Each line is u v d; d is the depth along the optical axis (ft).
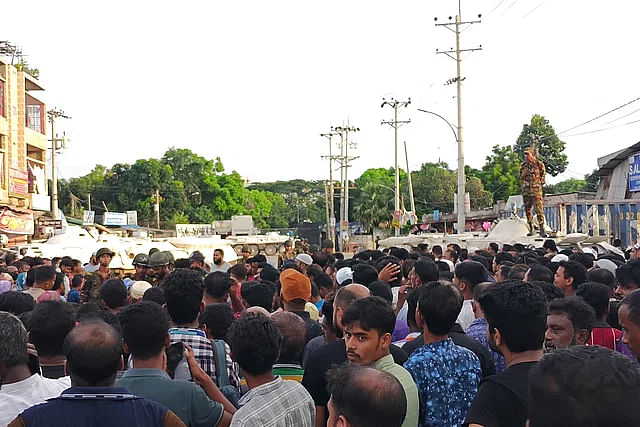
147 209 255.09
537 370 6.60
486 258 42.06
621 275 22.90
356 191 319.68
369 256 44.16
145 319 13.38
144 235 165.27
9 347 12.59
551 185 222.48
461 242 76.95
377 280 24.71
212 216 278.67
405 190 258.98
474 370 14.46
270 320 13.51
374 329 13.56
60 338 14.84
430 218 218.79
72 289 37.22
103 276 40.24
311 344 19.45
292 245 96.94
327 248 53.57
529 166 76.89
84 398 10.89
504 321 11.85
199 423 13.20
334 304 17.10
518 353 11.84
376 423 8.41
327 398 14.88
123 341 13.71
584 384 6.15
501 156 231.50
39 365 14.85
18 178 111.04
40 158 127.65
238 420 12.22
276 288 29.22
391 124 161.58
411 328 19.20
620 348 17.94
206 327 19.93
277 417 12.30
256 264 44.88
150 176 259.39
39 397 12.78
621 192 112.78
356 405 8.45
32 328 14.76
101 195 255.70
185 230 207.21
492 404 10.94
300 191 451.12
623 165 112.88
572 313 15.75
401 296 24.26
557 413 6.22
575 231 94.48
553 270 31.91
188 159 288.30
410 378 13.48
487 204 216.33
